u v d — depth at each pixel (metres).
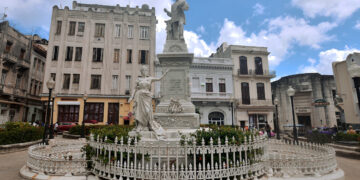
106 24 25.72
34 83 28.56
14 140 10.73
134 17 26.45
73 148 8.31
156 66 25.72
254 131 5.89
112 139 5.15
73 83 23.97
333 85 27.97
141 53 25.86
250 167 4.87
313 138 13.74
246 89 28.02
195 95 25.45
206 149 4.49
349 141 11.19
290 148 7.71
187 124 8.14
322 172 5.38
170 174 4.40
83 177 5.04
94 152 5.28
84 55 24.62
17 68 25.38
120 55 25.31
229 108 26.48
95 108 23.88
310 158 5.40
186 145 4.48
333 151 5.97
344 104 17.00
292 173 5.26
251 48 29.38
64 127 20.19
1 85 22.50
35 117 28.98
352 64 6.48
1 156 9.05
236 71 28.08
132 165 4.52
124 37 25.72
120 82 24.62
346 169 6.82
